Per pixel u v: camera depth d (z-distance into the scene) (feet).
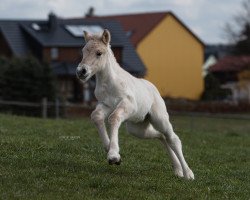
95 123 33.47
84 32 33.91
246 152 56.24
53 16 204.23
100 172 36.58
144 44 231.30
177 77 238.27
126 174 37.11
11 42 200.85
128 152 47.11
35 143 45.32
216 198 33.04
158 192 32.99
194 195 32.94
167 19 236.22
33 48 201.26
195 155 50.49
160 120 35.91
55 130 58.34
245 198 33.91
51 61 197.16
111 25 214.28
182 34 238.89
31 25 206.18
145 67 209.05
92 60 32.89
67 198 30.30
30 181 32.89
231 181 38.81
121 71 34.47
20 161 37.68
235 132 85.46
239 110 174.50
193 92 240.32
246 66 237.45
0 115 74.64
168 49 236.63
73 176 34.73
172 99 192.65
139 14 242.37
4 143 43.86
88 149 45.62
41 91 119.75
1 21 206.69
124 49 209.67
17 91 119.44
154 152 48.29
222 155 52.21
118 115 32.81
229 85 254.06
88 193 31.42
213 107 172.65
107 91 33.55
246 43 253.65
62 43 197.98
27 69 120.06
